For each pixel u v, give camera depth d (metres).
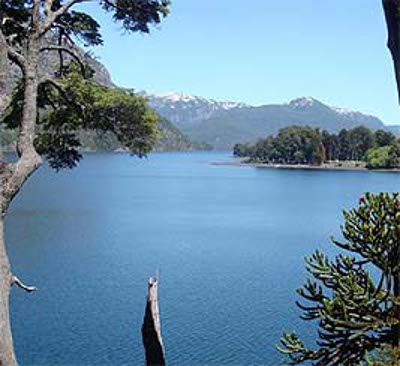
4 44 7.36
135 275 37.56
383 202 8.98
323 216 76.81
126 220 68.25
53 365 21.53
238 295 32.59
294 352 9.23
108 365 21.47
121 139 9.23
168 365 21.70
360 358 8.52
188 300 31.36
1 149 7.49
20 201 85.50
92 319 27.20
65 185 120.62
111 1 9.02
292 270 40.22
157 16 9.27
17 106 8.86
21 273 37.12
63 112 9.03
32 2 8.42
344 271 9.45
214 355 22.89
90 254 44.84
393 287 8.70
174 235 57.22
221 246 50.97
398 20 6.86
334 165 199.00
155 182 138.12
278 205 90.88
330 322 8.54
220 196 105.44
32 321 26.80
